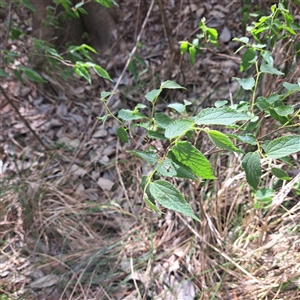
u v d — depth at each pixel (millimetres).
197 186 1436
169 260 1403
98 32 2268
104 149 1849
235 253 1317
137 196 1623
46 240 1525
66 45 2123
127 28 2338
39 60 2062
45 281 1402
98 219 1593
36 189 1685
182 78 2020
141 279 1367
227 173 1447
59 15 1864
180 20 2096
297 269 1188
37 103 2092
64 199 1665
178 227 1492
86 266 1404
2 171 1806
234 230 1367
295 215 1228
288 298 1166
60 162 1822
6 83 2123
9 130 1970
